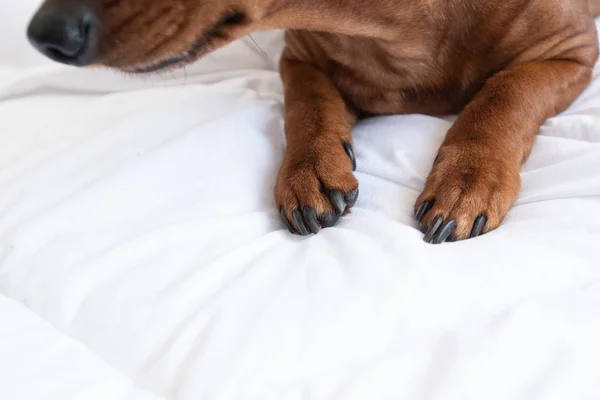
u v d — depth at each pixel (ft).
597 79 1.89
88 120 2.03
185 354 1.36
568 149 1.66
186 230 1.59
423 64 1.81
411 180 1.69
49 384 1.31
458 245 1.52
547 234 1.50
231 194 1.70
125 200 1.68
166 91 2.10
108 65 1.42
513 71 1.81
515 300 1.38
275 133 1.87
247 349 1.34
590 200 1.56
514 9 1.76
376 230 1.57
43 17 1.36
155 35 1.41
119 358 1.38
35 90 2.20
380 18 1.67
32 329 1.41
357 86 1.90
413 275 1.42
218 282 1.49
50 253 1.55
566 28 1.81
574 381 1.25
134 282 1.49
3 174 1.82
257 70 2.26
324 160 1.68
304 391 1.28
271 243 1.59
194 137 1.79
